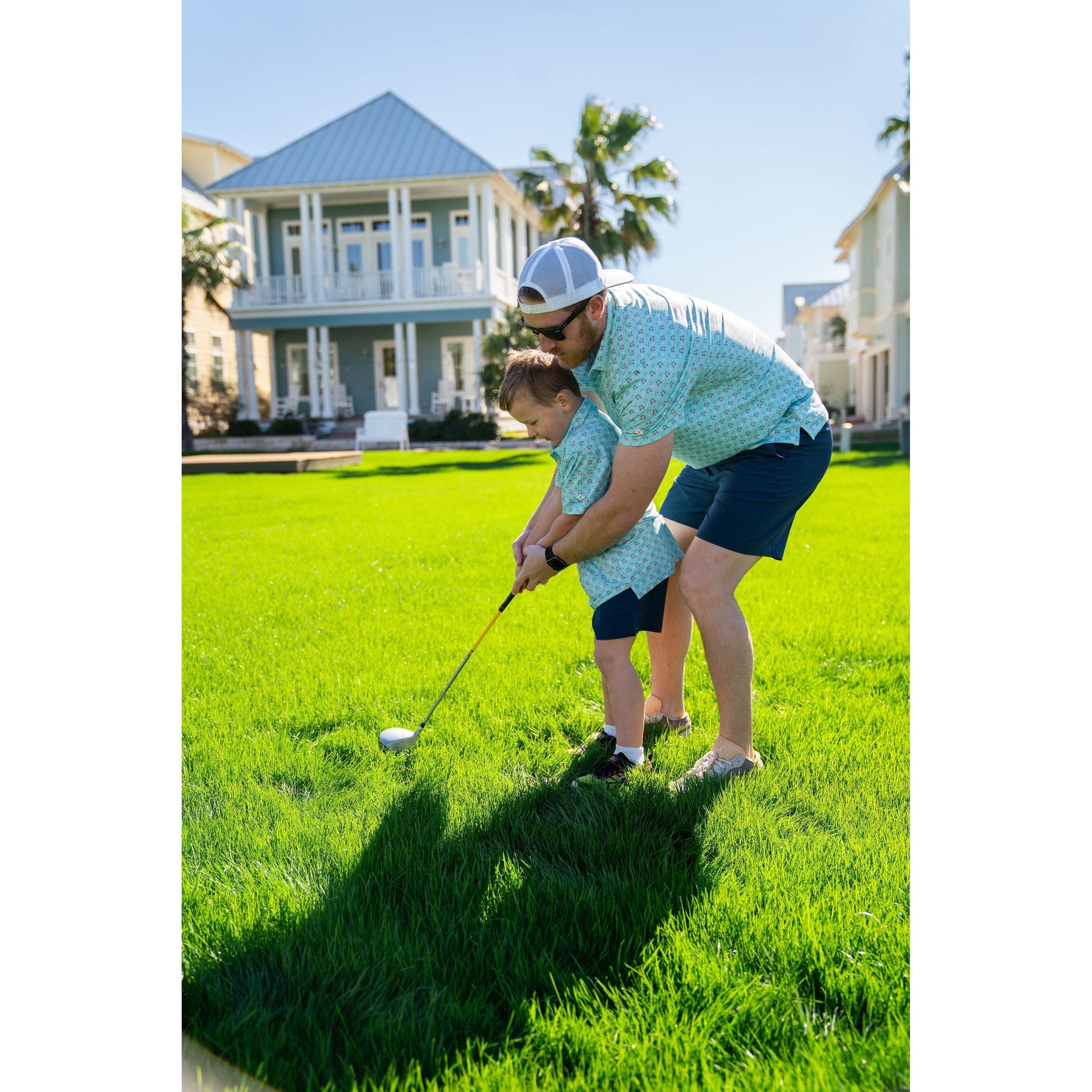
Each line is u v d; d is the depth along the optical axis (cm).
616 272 231
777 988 148
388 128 2417
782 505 239
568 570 531
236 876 186
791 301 4656
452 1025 143
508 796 221
